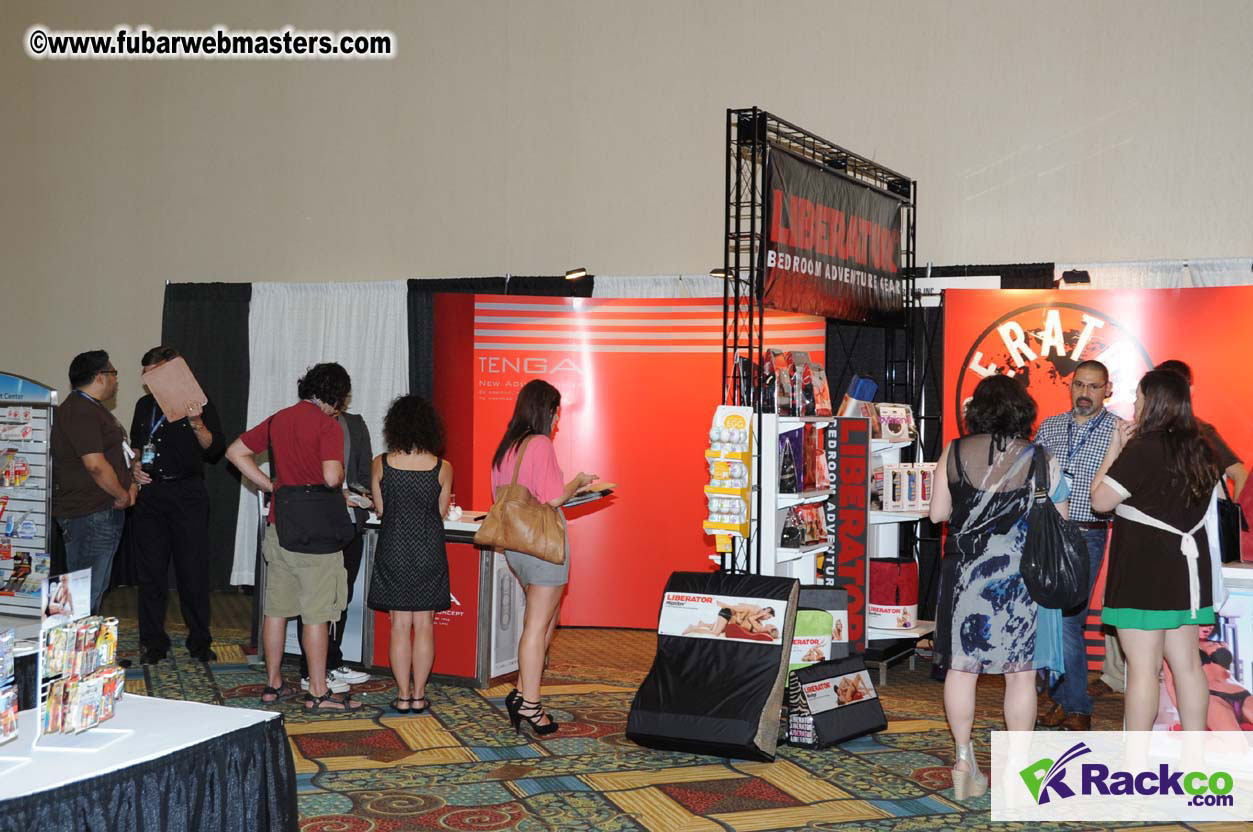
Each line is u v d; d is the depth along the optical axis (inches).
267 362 312.7
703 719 163.9
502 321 268.8
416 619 188.4
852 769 161.5
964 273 263.7
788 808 145.0
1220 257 247.8
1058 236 260.1
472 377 274.4
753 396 185.6
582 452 269.1
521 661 176.2
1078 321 229.3
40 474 125.0
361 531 213.0
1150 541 144.5
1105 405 227.0
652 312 265.9
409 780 154.6
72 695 86.5
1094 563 182.2
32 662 103.8
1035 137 261.6
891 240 239.0
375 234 316.8
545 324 268.8
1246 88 245.6
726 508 178.4
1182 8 250.2
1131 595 145.9
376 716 186.9
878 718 179.9
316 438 180.4
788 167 191.0
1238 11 245.8
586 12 296.7
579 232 298.0
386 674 213.9
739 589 172.4
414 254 313.1
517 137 303.4
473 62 307.4
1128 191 254.7
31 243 348.2
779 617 168.6
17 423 126.2
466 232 308.2
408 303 304.5
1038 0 261.1
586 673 223.9
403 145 313.9
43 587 85.1
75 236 343.9
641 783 154.5
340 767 159.9
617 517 269.0
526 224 302.7
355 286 307.6
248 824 89.9
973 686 147.6
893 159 272.4
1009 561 139.9
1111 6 255.4
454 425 276.2
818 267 202.2
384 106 315.6
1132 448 144.2
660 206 290.5
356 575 215.2
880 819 141.1
